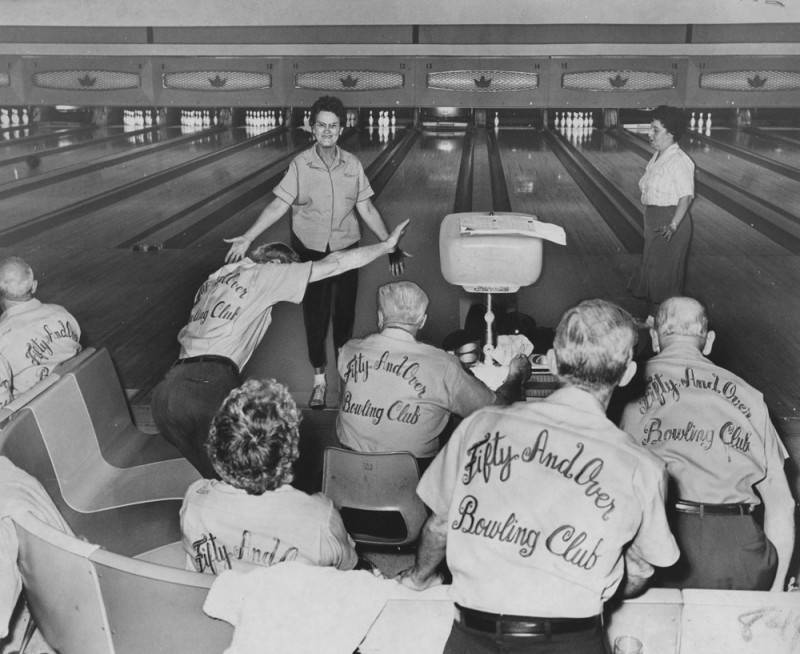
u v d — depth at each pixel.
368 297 4.35
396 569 2.28
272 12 9.23
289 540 1.48
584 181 7.32
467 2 9.03
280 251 2.64
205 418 2.36
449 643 1.33
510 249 2.33
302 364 3.61
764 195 6.75
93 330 3.93
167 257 5.09
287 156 8.67
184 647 1.44
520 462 1.29
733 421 1.82
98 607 1.47
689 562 1.81
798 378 3.33
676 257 4.06
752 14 8.72
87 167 8.15
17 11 9.35
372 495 1.93
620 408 2.32
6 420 2.05
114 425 2.58
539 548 1.25
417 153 8.70
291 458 1.49
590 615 1.26
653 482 1.26
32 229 5.82
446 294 4.36
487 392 2.08
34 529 1.52
